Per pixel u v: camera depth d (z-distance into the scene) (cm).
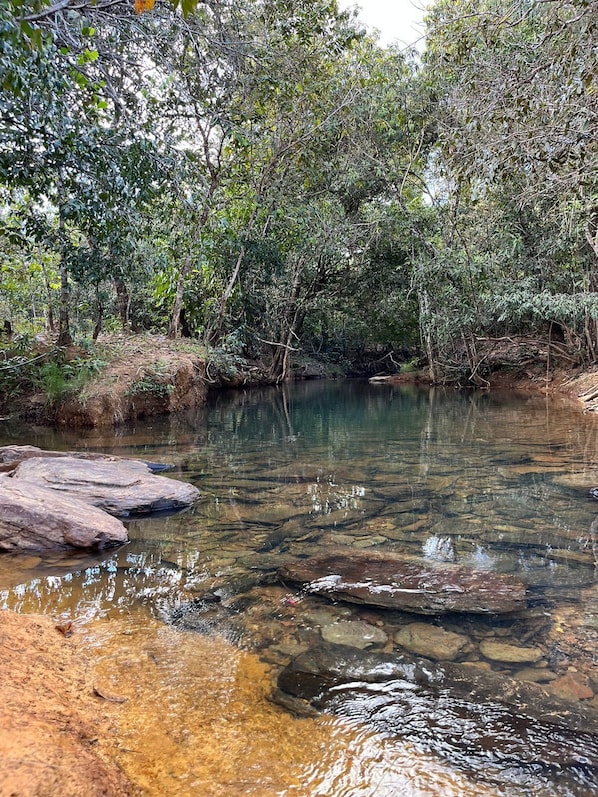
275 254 1380
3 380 903
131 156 648
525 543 353
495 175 589
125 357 1053
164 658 215
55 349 925
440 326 1656
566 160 538
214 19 775
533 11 524
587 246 1205
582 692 192
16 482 400
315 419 1034
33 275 1130
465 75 642
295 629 241
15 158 600
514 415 1008
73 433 809
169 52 721
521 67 563
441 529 384
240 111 1092
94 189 642
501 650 221
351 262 1839
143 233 855
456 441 749
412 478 540
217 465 608
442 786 149
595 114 480
